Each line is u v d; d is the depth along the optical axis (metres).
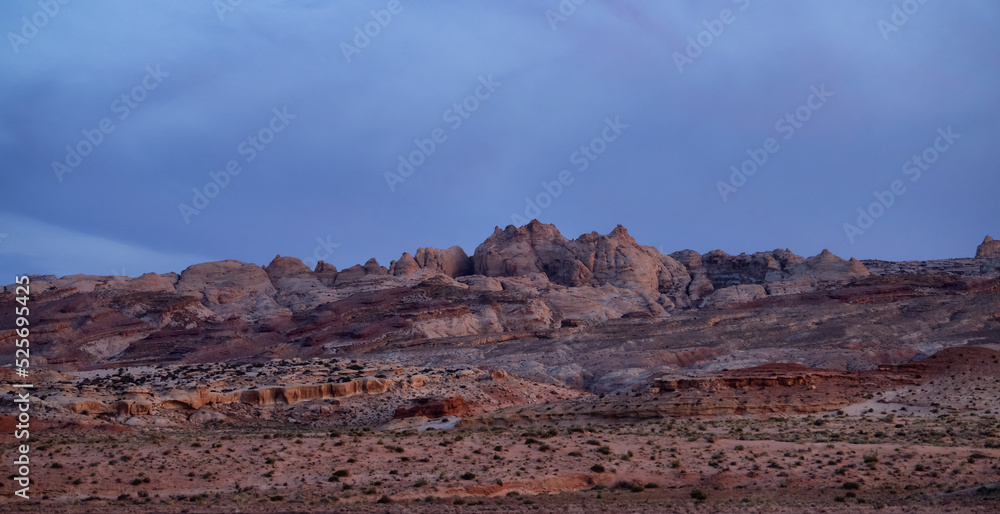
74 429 85.12
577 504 49.72
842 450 64.12
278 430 92.19
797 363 121.00
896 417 87.00
